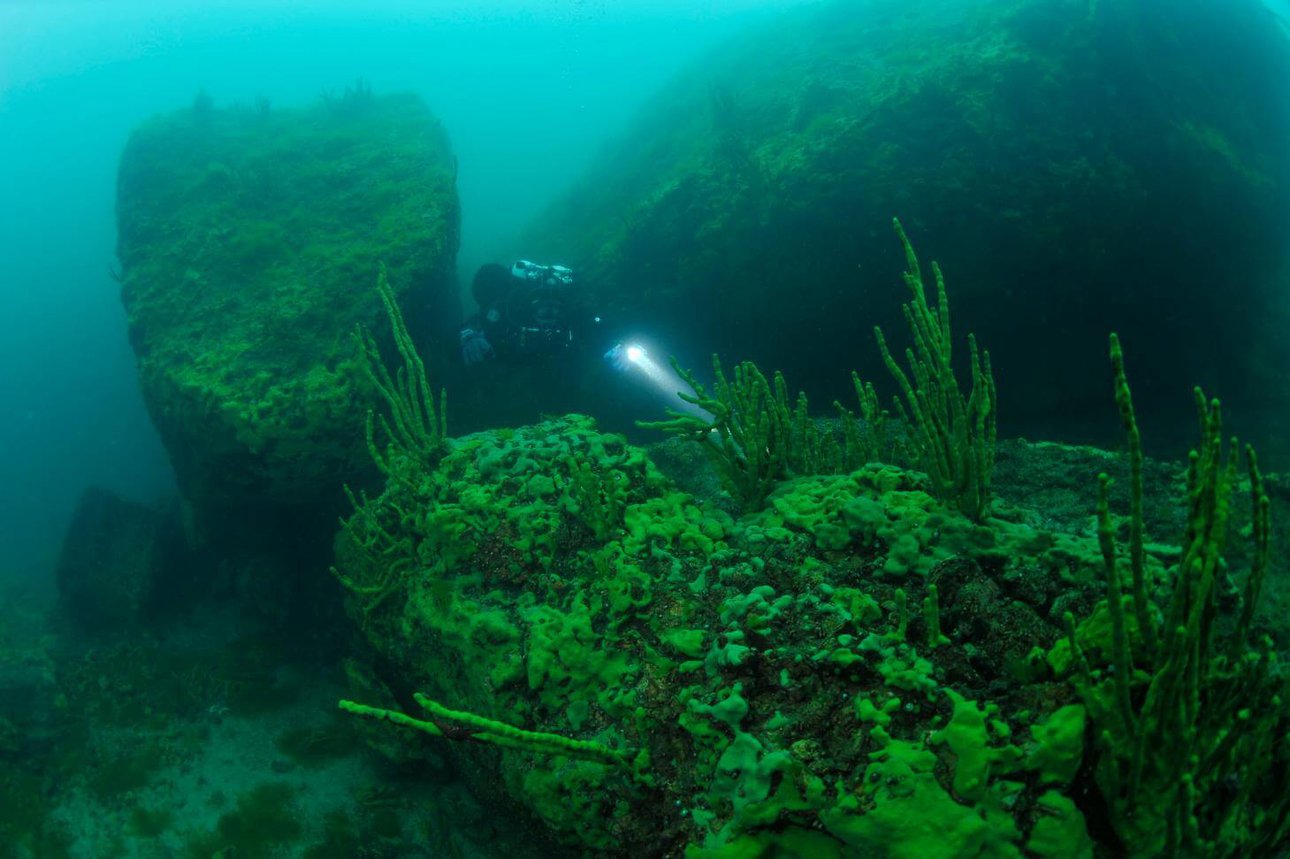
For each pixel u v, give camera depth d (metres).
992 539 2.44
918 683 2.07
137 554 7.64
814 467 3.62
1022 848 1.73
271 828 4.95
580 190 12.52
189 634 7.16
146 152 8.05
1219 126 7.51
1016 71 6.98
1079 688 1.82
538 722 2.86
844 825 1.86
